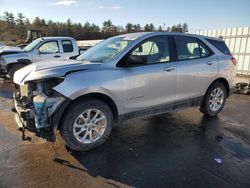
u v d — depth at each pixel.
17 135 4.51
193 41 5.26
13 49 10.44
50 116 3.62
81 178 3.24
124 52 4.24
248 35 11.09
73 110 3.72
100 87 3.85
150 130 4.90
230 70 5.79
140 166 3.57
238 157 3.88
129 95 4.21
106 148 4.09
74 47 10.84
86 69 3.88
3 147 4.02
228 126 5.23
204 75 5.27
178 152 4.01
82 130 3.87
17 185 3.06
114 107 4.14
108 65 4.06
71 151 3.95
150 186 3.12
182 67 4.88
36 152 3.89
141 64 4.36
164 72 4.60
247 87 8.68
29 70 4.02
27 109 3.75
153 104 4.57
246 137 4.68
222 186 3.14
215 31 12.55
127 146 4.18
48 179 3.20
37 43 10.20
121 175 3.33
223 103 5.89
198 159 3.79
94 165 3.56
